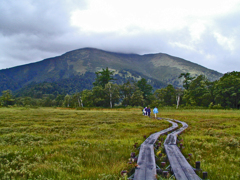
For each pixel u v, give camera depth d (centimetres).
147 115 4006
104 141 1246
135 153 941
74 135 1571
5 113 4188
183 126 2103
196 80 8275
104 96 10600
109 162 810
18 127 2005
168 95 11088
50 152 949
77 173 678
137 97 10606
